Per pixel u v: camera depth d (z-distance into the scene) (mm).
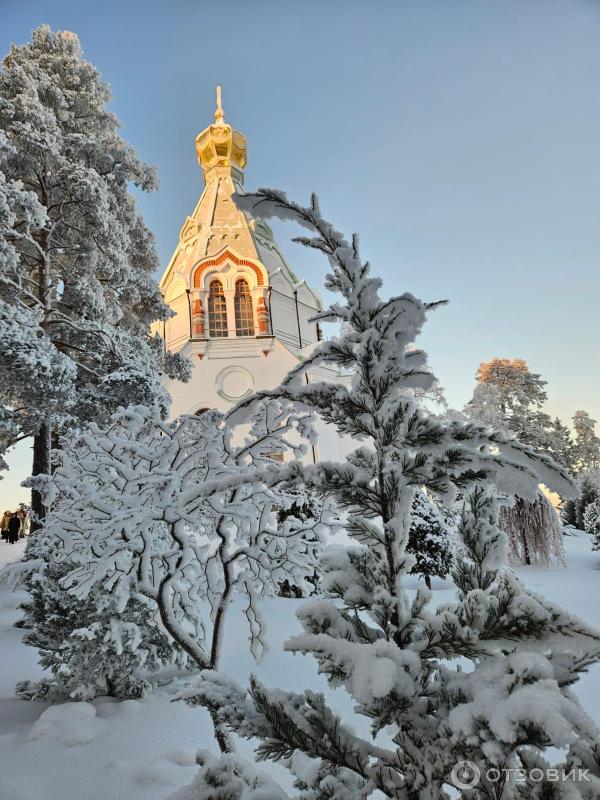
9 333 9273
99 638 4691
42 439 11992
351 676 1383
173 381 27406
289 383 1906
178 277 30797
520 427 37406
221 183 35250
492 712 1122
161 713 4387
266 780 1865
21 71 12969
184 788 1723
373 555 1772
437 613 1621
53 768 3500
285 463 1777
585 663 1420
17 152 11445
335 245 1861
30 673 5953
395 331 1751
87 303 12906
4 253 10594
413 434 1685
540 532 13539
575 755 1314
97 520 3508
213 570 3811
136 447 3457
